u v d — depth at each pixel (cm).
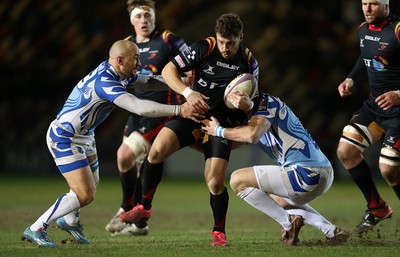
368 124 2777
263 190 2341
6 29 8088
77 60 7856
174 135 2422
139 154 2983
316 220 2353
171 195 5166
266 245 2322
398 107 2675
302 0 7825
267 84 7669
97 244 2412
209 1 8081
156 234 2920
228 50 2283
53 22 8062
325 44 7631
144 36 3053
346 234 2339
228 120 2402
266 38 7862
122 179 2950
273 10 7894
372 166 6328
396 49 2622
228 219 3584
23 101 7744
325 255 2056
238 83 2269
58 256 2064
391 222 3328
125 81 2359
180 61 2358
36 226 2303
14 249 2248
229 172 6606
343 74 7475
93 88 2270
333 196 5141
